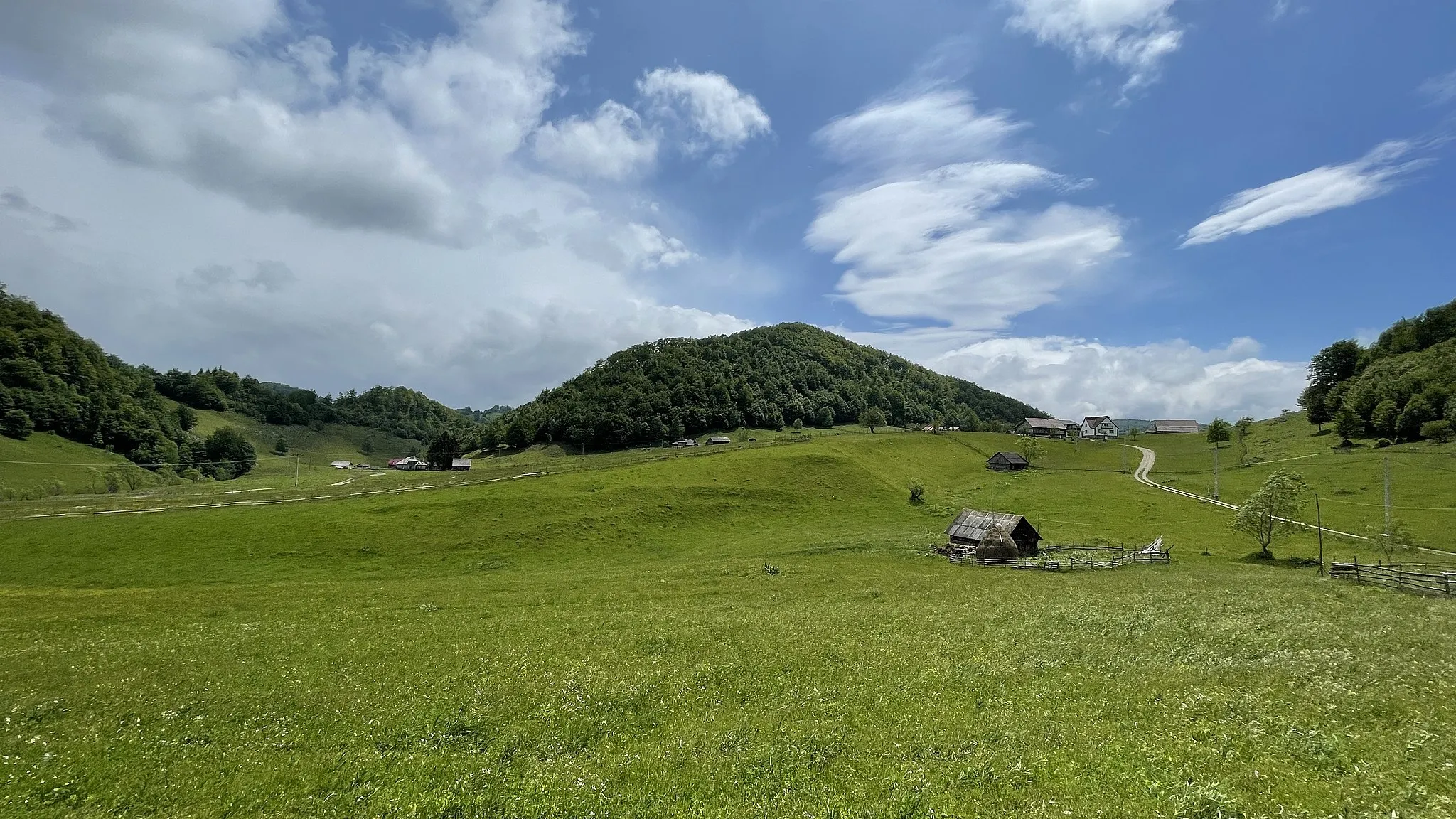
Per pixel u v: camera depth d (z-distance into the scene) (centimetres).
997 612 4159
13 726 2123
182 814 1553
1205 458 17600
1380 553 7038
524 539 8531
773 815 1451
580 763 1838
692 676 2733
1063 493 12519
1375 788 1352
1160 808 1333
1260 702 2006
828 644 3312
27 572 6700
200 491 12738
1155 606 4162
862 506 11550
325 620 4300
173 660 3039
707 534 9550
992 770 1616
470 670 2864
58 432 19450
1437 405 14225
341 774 1767
